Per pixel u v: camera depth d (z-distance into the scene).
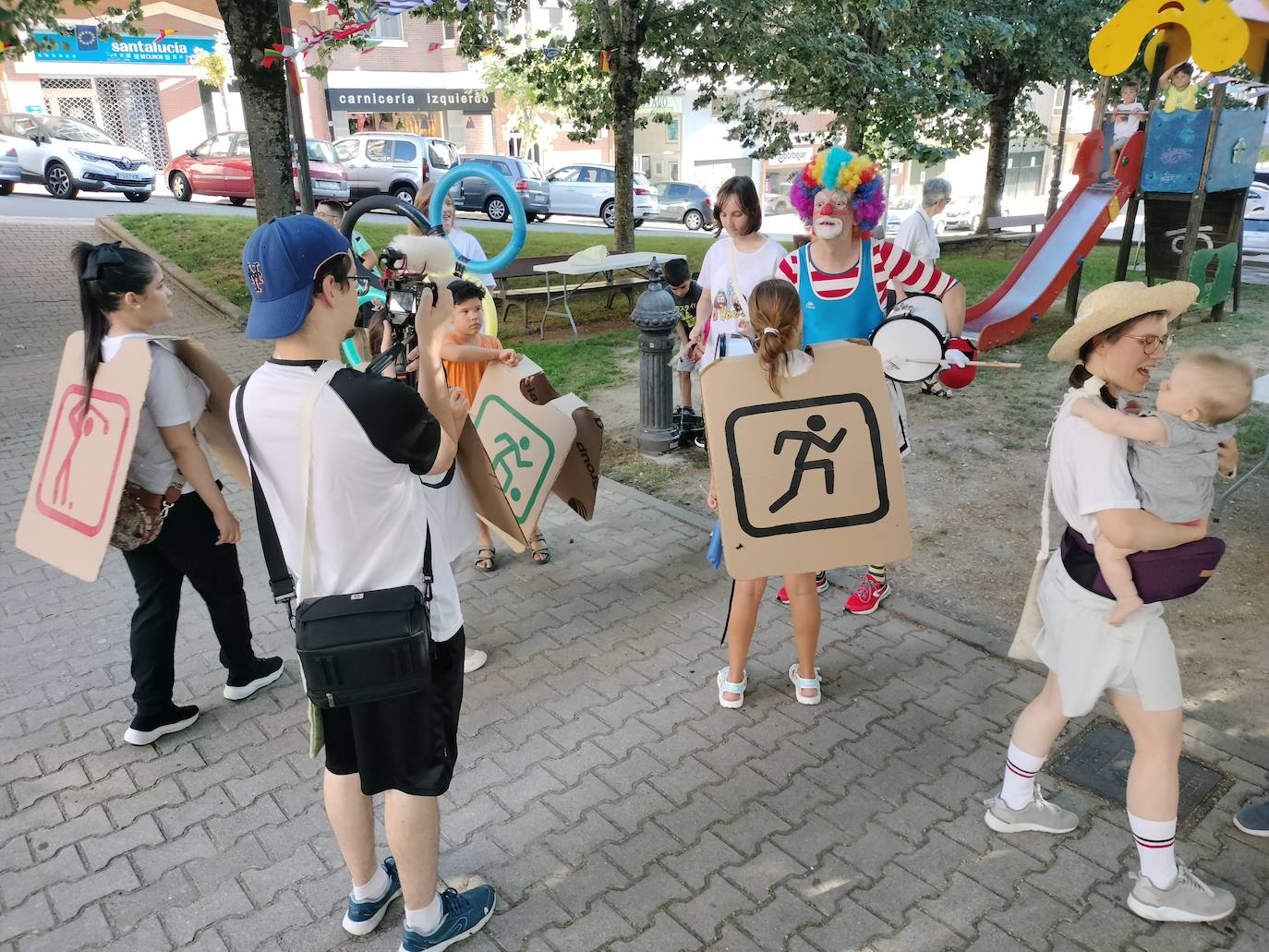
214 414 3.18
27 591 4.57
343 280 1.99
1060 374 8.05
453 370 3.87
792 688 3.68
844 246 3.56
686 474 6.05
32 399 7.70
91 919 2.63
